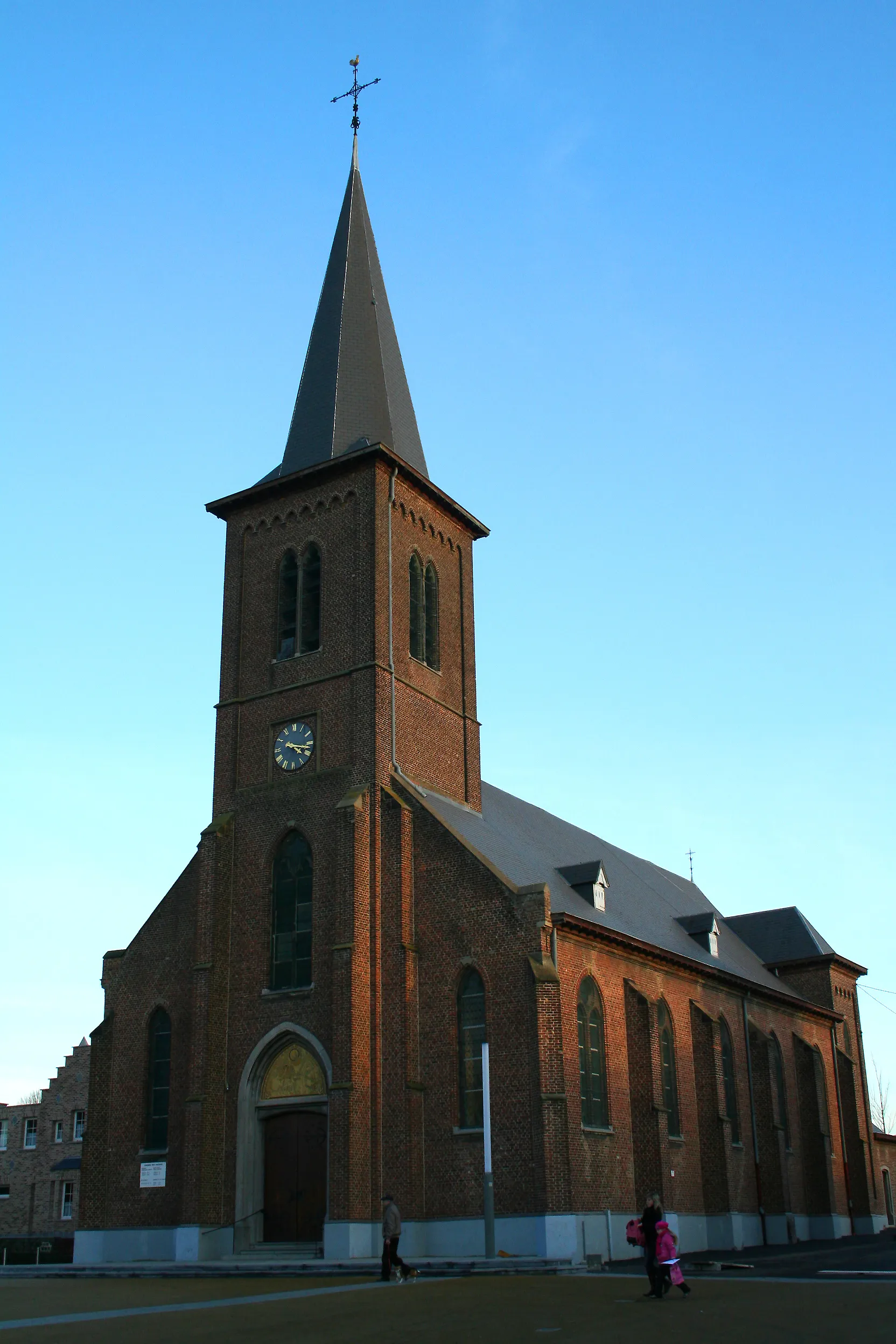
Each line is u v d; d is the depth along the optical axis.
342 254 52.50
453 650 48.59
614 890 53.25
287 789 43.31
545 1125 35.44
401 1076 37.94
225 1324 21.45
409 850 40.66
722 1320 20.52
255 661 46.16
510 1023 37.28
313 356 50.28
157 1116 42.59
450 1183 36.81
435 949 39.28
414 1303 24.16
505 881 38.72
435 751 45.53
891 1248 44.25
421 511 48.19
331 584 45.19
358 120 55.81
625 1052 42.91
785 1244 50.25
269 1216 39.19
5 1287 31.97
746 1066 53.34
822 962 65.88
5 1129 70.31
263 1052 40.34
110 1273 36.56
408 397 50.81
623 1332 19.28
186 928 44.25
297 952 41.16
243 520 48.47
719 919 68.19
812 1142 58.19
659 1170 41.12
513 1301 24.06
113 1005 44.84
